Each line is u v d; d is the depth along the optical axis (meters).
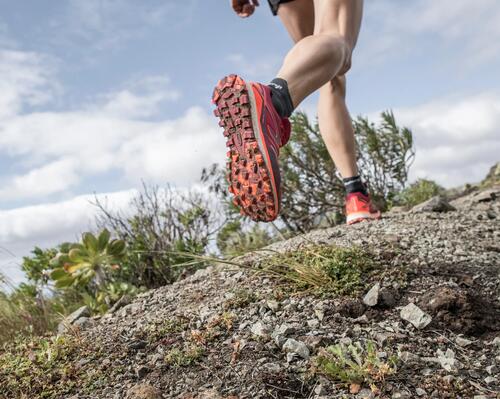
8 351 2.30
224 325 2.08
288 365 1.79
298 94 2.03
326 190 5.20
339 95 3.16
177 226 4.77
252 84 1.94
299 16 2.96
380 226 3.05
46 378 1.94
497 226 3.11
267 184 1.94
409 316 2.04
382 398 1.61
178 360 1.88
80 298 4.25
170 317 2.28
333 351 1.74
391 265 2.40
